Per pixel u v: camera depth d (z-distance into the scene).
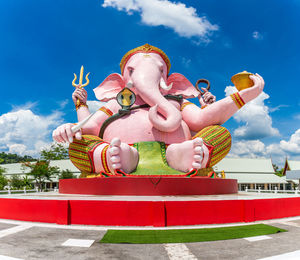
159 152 11.33
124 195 9.59
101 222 7.27
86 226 7.29
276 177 39.78
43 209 7.89
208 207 7.46
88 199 7.79
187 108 13.06
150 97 11.76
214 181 10.50
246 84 11.91
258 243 5.73
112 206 7.29
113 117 12.20
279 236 6.31
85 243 5.70
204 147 10.80
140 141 11.53
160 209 7.13
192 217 7.29
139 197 8.99
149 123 11.80
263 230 6.78
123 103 12.34
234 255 4.98
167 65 14.08
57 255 4.98
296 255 4.89
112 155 10.01
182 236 6.20
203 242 5.79
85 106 13.53
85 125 12.49
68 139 10.93
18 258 4.79
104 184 9.83
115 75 14.29
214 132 11.54
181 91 14.62
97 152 10.60
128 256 4.93
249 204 7.88
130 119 12.01
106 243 5.70
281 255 4.90
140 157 11.16
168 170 10.67
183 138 12.05
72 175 35.00
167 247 5.45
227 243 5.72
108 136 12.12
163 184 9.66
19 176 39.69
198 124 12.50
